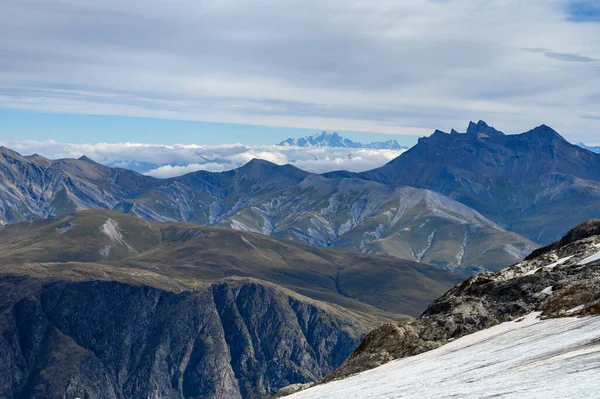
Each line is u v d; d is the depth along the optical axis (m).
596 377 33.16
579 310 55.69
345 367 74.81
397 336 75.12
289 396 66.19
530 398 31.59
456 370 48.94
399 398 41.84
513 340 54.62
